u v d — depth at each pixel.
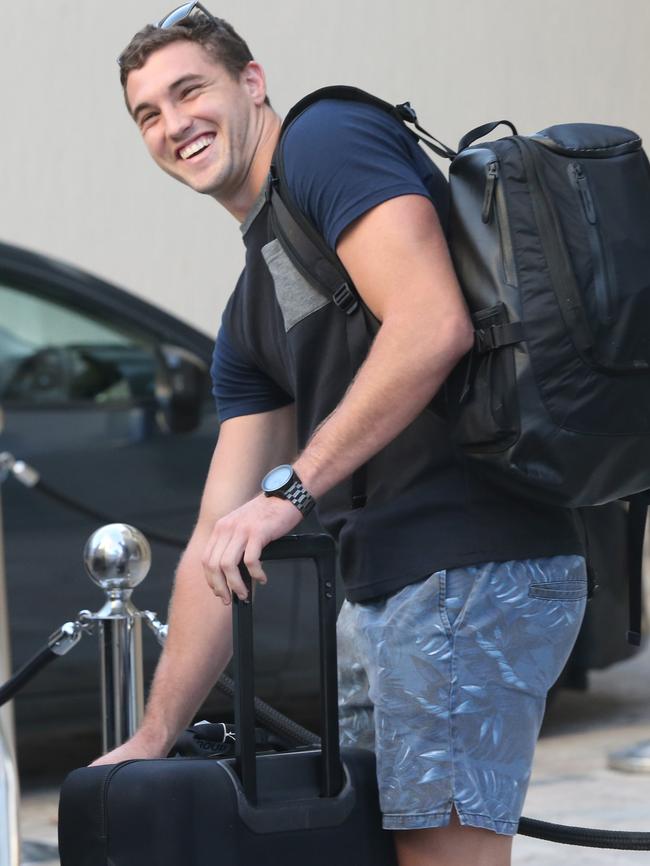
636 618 8.24
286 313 7.79
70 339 16.23
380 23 24.66
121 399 16.23
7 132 23.23
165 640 8.98
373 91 24.56
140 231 23.95
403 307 7.07
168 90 8.15
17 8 23.28
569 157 7.29
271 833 7.07
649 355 7.14
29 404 15.81
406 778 7.34
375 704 7.59
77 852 7.16
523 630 7.46
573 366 6.98
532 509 7.54
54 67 23.48
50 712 15.43
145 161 24.05
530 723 7.52
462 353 7.05
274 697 16.22
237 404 8.92
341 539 7.82
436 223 7.29
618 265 7.08
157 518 15.95
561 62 26.00
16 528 15.36
